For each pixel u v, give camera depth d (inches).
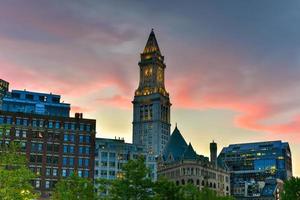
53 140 5940.0
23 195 2290.8
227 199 4923.7
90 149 6067.9
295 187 4505.4
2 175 2204.7
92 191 3385.8
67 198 3346.5
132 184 2454.5
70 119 6107.3
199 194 4365.2
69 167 5895.7
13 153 2468.0
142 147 7460.6
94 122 6210.6
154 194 2573.8
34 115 5959.6
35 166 5738.2
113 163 6993.1
